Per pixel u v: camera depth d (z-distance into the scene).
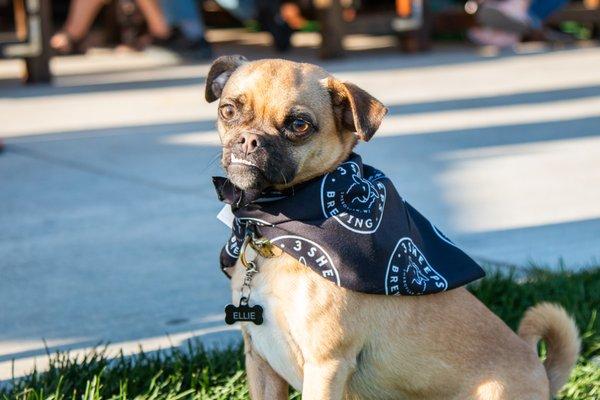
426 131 9.32
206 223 6.59
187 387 4.15
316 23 17.77
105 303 5.16
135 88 11.90
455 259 3.69
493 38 15.65
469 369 3.57
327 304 3.36
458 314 3.63
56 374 4.06
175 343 4.63
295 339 3.42
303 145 3.42
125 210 6.93
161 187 7.51
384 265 3.41
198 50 14.14
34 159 8.47
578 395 4.10
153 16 14.19
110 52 15.49
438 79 12.35
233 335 4.73
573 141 8.84
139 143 8.95
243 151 3.32
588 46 15.67
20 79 12.88
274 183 3.41
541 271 5.38
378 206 3.50
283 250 3.39
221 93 3.82
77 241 6.23
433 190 7.27
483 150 8.52
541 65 13.55
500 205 6.88
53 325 4.86
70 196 7.31
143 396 3.93
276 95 3.40
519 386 3.55
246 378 4.14
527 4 15.44
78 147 8.84
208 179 7.72
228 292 5.31
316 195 3.44
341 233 3.39
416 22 14.94
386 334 3.51
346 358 3.43
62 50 15.04
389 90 11.55
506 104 10.64
